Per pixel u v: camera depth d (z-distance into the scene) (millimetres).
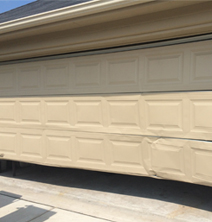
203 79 3512
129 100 4027
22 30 4379
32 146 4973
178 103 3643
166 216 3479
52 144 4742
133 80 4008
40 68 4879
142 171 3953
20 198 4266
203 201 3928
